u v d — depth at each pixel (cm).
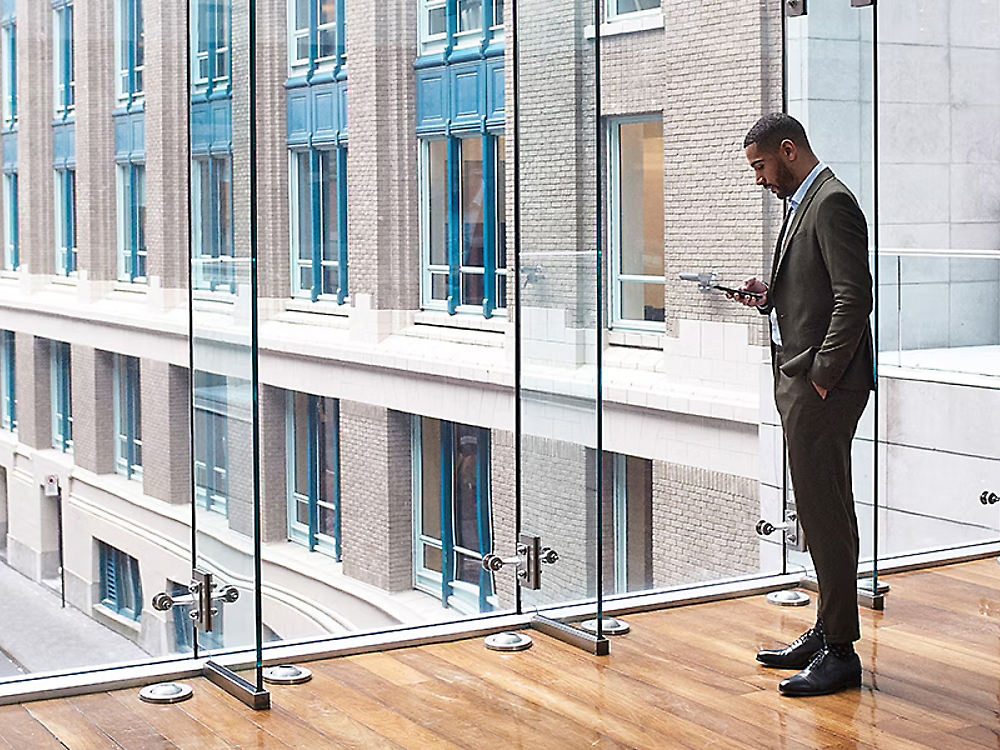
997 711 352
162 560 395
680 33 471
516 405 447
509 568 449
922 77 653
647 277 479
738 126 471
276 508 465
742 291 393
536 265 427
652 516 474
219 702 359
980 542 555
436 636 418
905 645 413
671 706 355
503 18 441
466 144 450
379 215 459
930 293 564
